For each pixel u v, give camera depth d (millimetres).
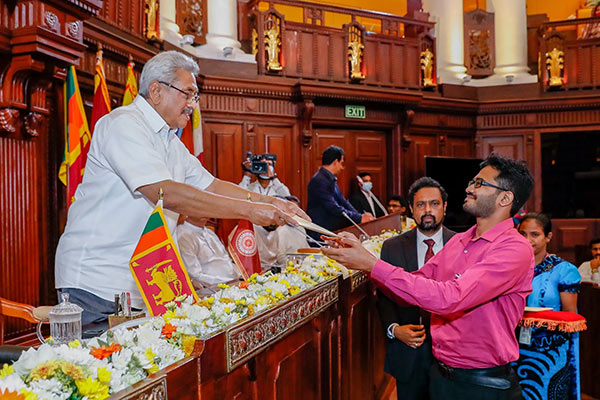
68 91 4094
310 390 2512
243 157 7957
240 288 2201
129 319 1868
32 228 3863
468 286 2121
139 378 1287
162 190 2006
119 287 2234
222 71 7738
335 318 2900
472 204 2342
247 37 8773
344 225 5688
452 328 2346
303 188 8414
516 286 2254
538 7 11500
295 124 8391
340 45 8625
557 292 3600
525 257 2213
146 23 6000
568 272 3584
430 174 8172
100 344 1394
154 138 2350
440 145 9945
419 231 3414
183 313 1723
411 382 3098
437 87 9922
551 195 10336
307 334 2494
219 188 2732
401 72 9148
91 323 2131
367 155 9219
